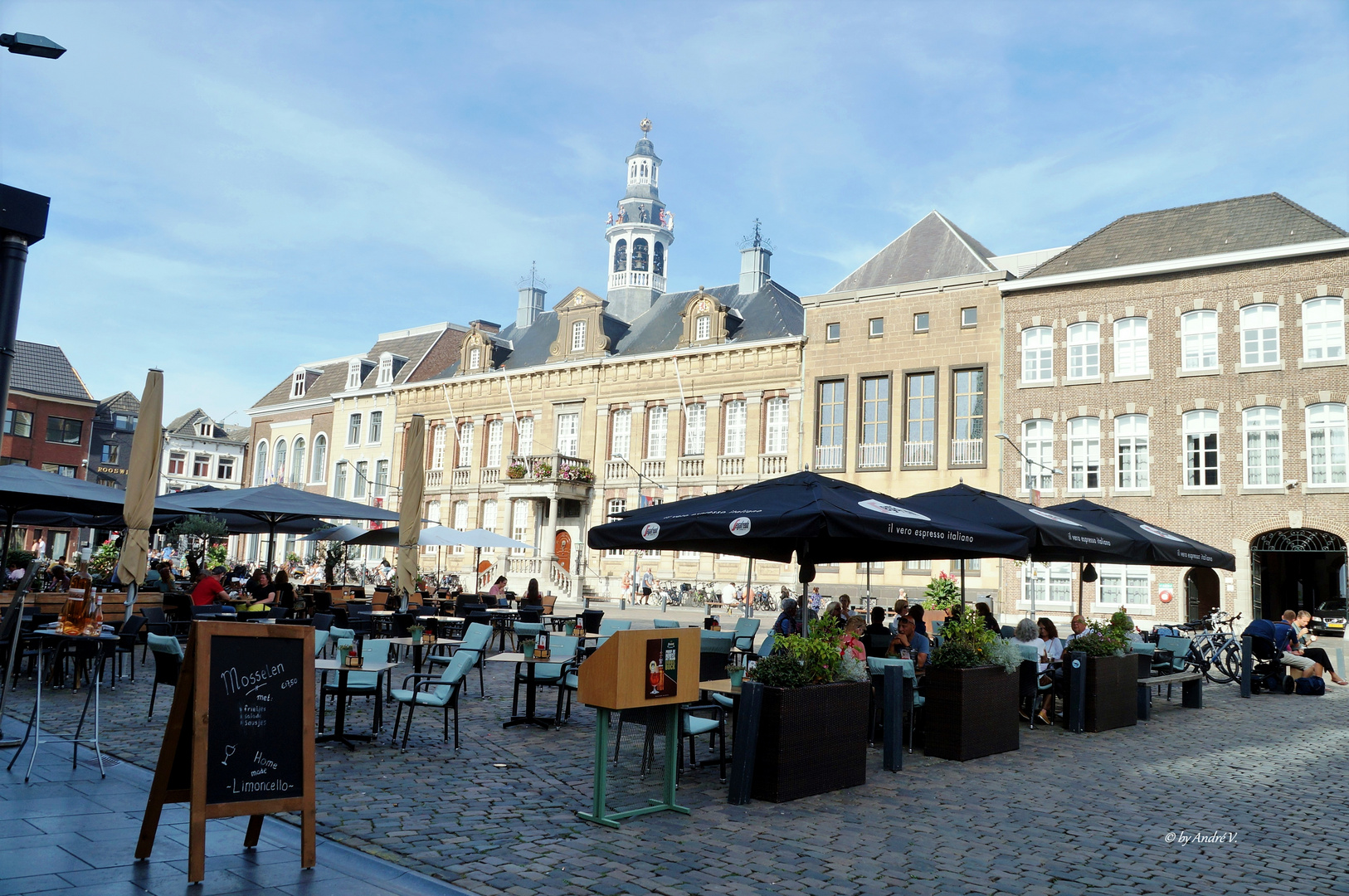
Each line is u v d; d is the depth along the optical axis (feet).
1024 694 42.39
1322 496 90.48
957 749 32.81
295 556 146.51
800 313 135.03
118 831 20.22
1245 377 94.89
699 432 130.93
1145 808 26.68
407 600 59.41
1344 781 31.14
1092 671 40.91
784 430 123.13
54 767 26.03
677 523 33.06
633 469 133.59
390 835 21.45
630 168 234.17
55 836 19.57
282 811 18.60
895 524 31.73
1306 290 92.89
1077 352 103.91
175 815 21.74
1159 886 19.94
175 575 97.35
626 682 23.17
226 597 57.11
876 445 114.32
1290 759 34.86
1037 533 40.04
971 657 33.88
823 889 19.01
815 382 119.75
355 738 32.73
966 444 108.78
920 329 113.29
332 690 32.53
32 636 40.09
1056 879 20.22
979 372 109.81
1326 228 94.22
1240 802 27.76
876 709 36.42
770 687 26.32
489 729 36.29
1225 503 94.79
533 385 146.20
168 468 237.86
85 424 197.06
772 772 25.91
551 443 143.23
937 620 73.61
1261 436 94.17
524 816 23.72
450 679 32.12
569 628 51.98
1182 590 95.04
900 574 110.83
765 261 141.18
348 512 60.23
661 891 18.54
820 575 116.37
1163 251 102.06
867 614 70.85
